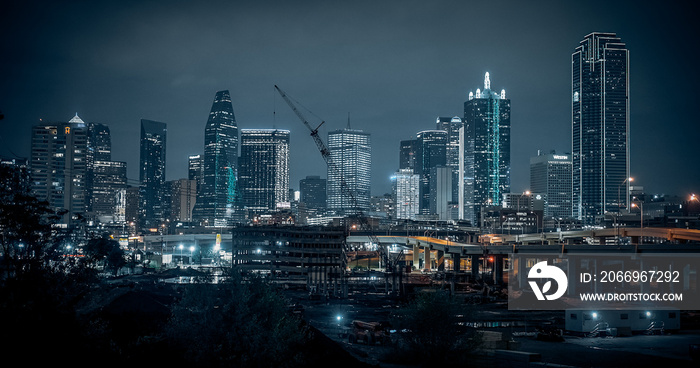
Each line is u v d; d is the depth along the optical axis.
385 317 170.50
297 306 171.75
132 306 90.81
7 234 70.19
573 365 104.88
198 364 75.44
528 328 153.38
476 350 108.00
